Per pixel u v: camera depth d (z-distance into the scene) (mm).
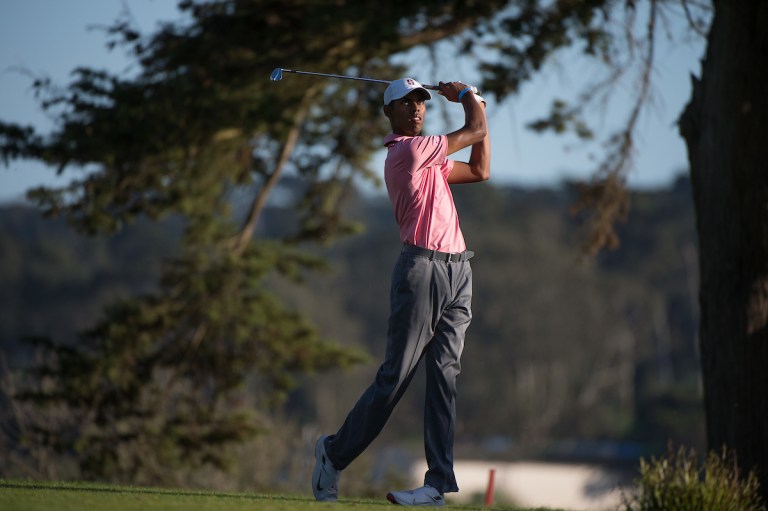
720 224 39875
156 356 66000
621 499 28234
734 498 27297
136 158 54781
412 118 23891
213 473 78062
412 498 23406
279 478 88000
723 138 39844
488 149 24672
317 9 47844
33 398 65062
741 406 38844
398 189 23297
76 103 52938
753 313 39000
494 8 51031
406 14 48281
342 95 58750
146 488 26422
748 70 39156
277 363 67812
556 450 199875
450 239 23375
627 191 56844
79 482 28656
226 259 62812
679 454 28250
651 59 51250
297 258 67875
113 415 65562
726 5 39656
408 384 23469
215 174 59938
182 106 51406
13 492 22875
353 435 23625
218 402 71375
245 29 52438
